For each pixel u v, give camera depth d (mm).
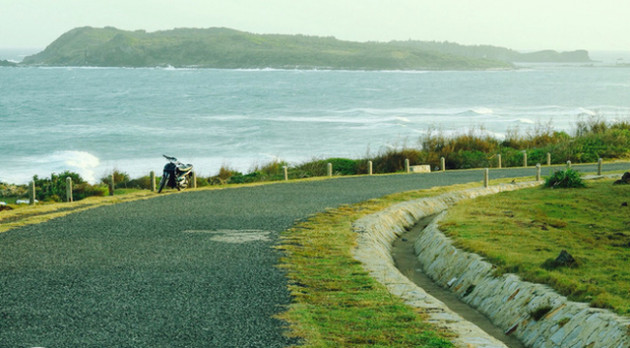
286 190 24359
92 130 72688
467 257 13172
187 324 8055
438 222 17266
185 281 10312
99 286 9922
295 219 17125
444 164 37125
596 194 22219
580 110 94375
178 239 14039
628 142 42750
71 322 8078
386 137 63062
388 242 16844
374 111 97750
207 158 52031
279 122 80000
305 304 9070
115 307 8789
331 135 65750
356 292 9852
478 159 38688
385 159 37281
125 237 14219
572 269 11297
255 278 10594
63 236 14273
